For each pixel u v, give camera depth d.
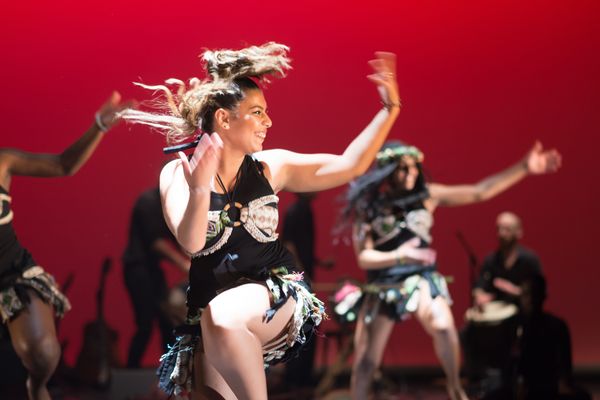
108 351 11.93
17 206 12.86
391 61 5.05
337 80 13.38
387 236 8.52
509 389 9.96
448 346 8.21
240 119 4.84
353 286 8.79
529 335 9.70
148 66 12.52
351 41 13.41
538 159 8.59
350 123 13.44
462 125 13.73
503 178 8.68
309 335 5.12
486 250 13.84
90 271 13.03
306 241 11.84
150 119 5.05
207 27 12.68
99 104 12.51
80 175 12.96
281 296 4.84
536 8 13.75
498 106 13.75
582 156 13.84
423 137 13.69
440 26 13.66
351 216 8.77
